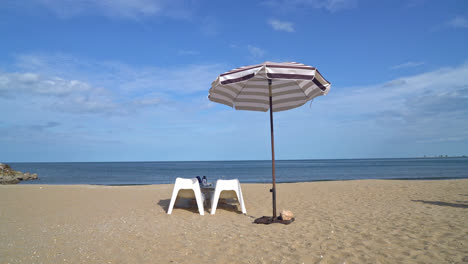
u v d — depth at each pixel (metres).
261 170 58.41
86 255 3.68
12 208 7.48
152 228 5.18
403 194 9.04
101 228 5.21
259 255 3.61
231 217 6.23
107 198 9.59
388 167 61.75
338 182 14.62
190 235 4.65
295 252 3.67
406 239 4.07
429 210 6.27
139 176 39.06
